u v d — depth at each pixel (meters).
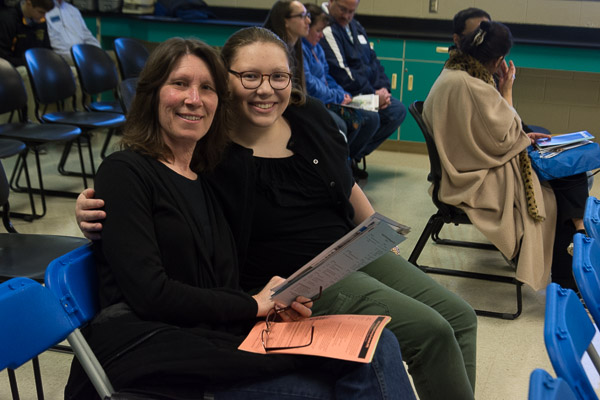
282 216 1.87
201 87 1.65
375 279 1.88
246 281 1.91
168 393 1.39
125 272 1.45
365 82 4.59
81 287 1.50
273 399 1.41
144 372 1.38
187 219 1.56
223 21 6.14
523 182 2.84
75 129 4.10
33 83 4.34
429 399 1.74
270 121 1.86
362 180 4.86
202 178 1.74
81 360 1.40
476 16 3.51
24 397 2.22
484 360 2.57
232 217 1.78
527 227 2.80
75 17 5.78
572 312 1.25
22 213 3.96
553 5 5.50
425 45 5.42
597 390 2.31
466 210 2.87
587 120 5.64
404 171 5.13
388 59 5.55
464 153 2.88
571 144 2.95
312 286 1.57
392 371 1.45
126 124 1.64
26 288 1.32
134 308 1.46
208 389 1.41
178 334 1.44
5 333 1.26
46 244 2.39
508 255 2.81
